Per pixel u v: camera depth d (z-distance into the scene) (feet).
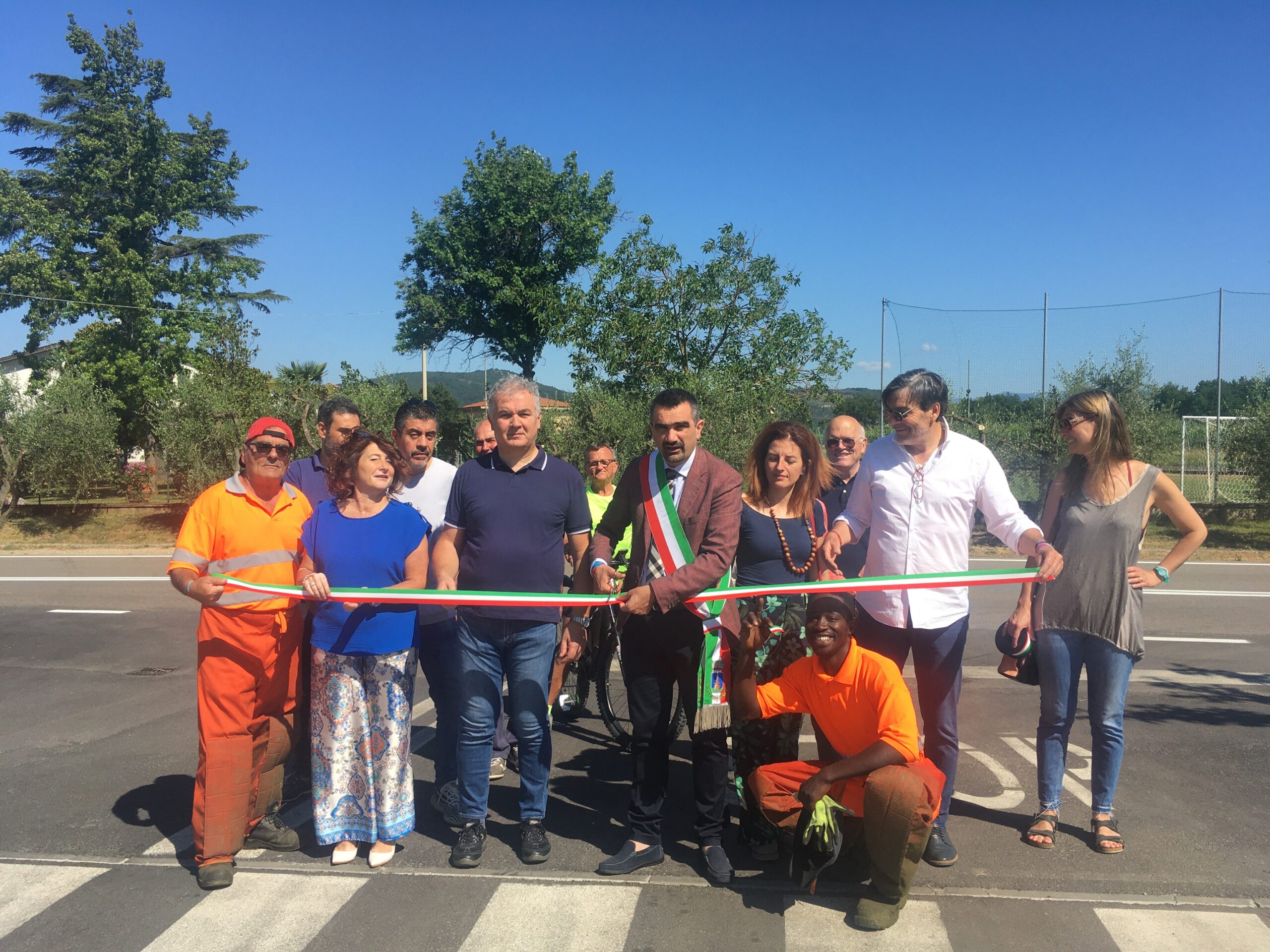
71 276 108.27
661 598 11.32
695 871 12.04
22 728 19.35
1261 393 56.54
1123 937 10.22
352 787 12.18
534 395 12.53
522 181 114.21
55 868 12.14
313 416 67.62
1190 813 14.05
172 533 64.08
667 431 11.84
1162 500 12.55
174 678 24.14
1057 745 12.92
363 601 11.91
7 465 66.59
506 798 15.06
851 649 11.42
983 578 11.80
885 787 10.37
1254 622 31.81
